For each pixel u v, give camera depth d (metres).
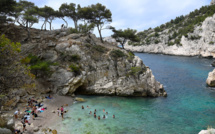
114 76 48.03
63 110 33.06
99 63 49.06
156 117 31.98
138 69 47.81
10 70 16.86
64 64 47.38
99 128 26.66
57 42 54.12
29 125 25.33
